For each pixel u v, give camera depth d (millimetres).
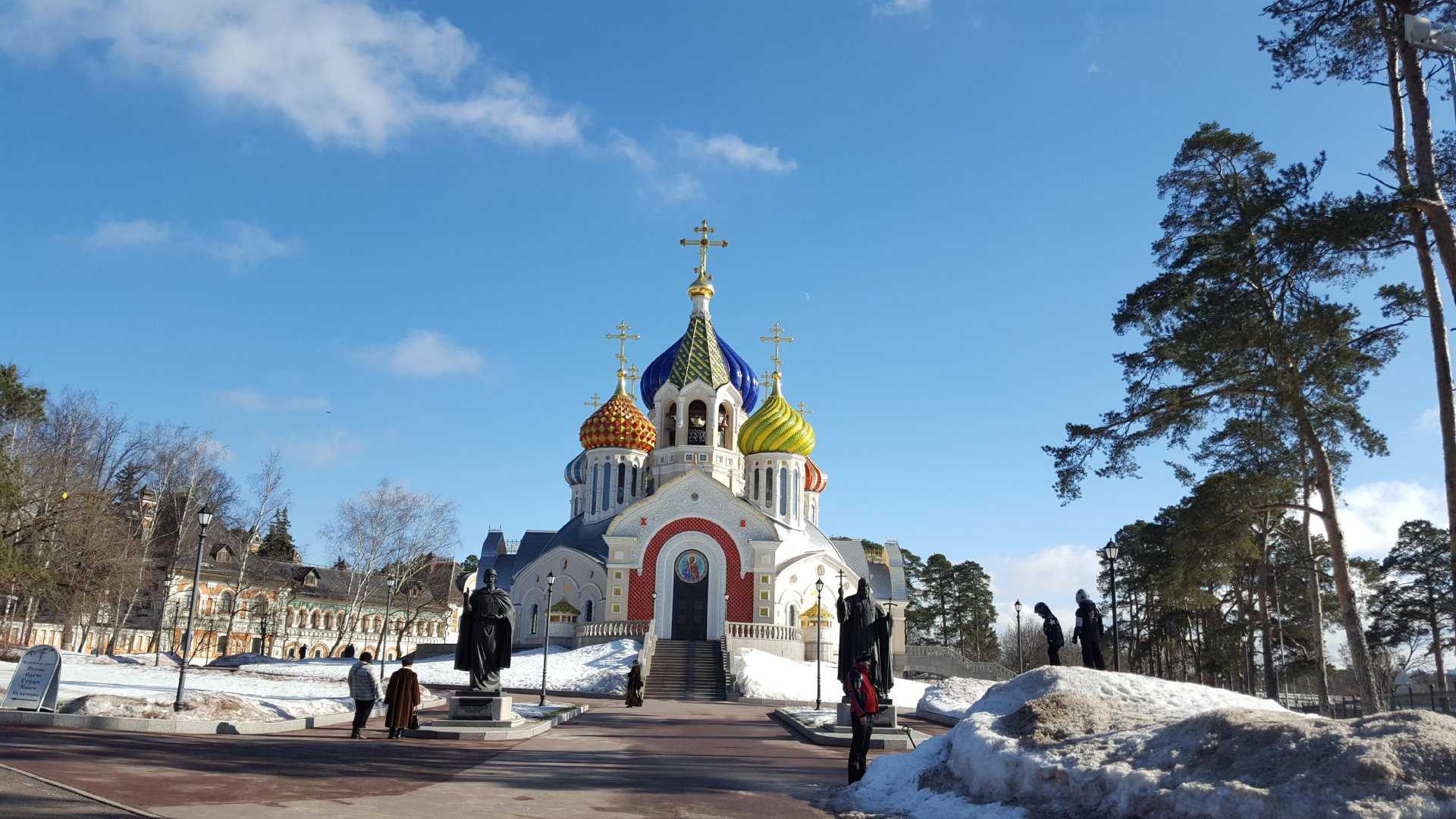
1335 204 27266
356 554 79375
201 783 13992
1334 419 33531
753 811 14453
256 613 91688
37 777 12797
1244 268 31203
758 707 45844
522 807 13805
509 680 52406
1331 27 27672
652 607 65500
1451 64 23188
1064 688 22578
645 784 17062
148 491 71125
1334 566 31078
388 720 23500
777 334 83312
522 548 82812
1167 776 11492
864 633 25719
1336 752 10602
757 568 66062
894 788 15836
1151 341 33844
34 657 22406
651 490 74375
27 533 48344
